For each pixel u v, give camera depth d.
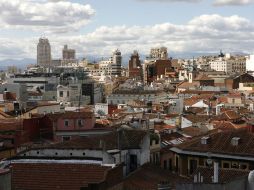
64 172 51.38
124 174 60.56
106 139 68.56
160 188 45.84
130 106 193.00
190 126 122.50
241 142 73.50
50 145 63.78
